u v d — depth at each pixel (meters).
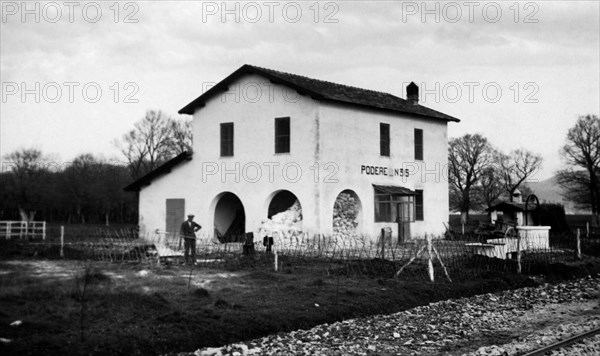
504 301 18.05
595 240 40.28
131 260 22.86
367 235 33.75
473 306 17.00
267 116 33.50
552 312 16.28
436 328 13.95
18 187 61.12
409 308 16.58
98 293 14.34
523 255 25.86
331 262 23.09
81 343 10.80
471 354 11.22
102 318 12.55
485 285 19.97
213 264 22.17
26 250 25.09
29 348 10.26
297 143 32.28
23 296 13.91
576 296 19.20
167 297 14.93
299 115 32.28
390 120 36.25
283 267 21.67
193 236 22.48
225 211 36.81
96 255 23.83
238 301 15.16
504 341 12.64
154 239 35.53
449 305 17.09
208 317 13.15
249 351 11.55
